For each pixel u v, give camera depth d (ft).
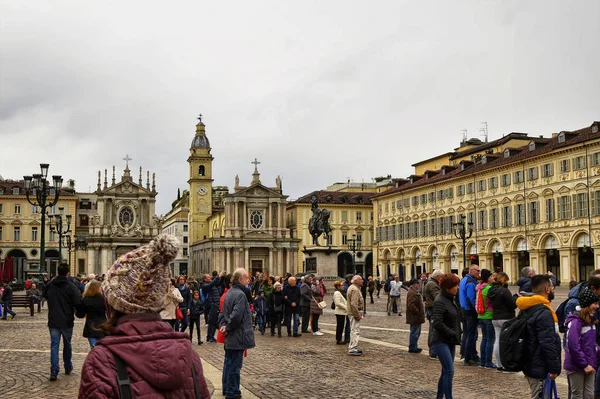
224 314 47.96
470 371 61.36
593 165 246.68
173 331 14.42
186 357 14.01
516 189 286.87
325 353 76.02
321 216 237.25
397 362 67.82
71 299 57.41
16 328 109.19
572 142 254.27
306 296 103.09
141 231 406.21
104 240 399.44
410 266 372.17
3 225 403.13
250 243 408.05
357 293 73.87
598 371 43.21
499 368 60.70
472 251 317.42
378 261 408.87
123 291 14.34
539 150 273.54
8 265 200.54
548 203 269.44
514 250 288.51
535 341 35.01
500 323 59.31
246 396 49.96
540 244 272.72
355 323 73.92
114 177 408.67
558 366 34.71
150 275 14.43
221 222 438.81
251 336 48.34
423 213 359.46
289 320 97.81
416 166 424.87
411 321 74.79
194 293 90.79
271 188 417.28
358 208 461.78
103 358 13.47
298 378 58.18
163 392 13.62
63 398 48.67
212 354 77.15
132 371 13.44
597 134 244.83
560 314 47.85
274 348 81.61
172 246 14.60
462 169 331.36
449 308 43.91
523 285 58.95
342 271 446.19
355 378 57.93
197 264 460.96
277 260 411.75
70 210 416.46
